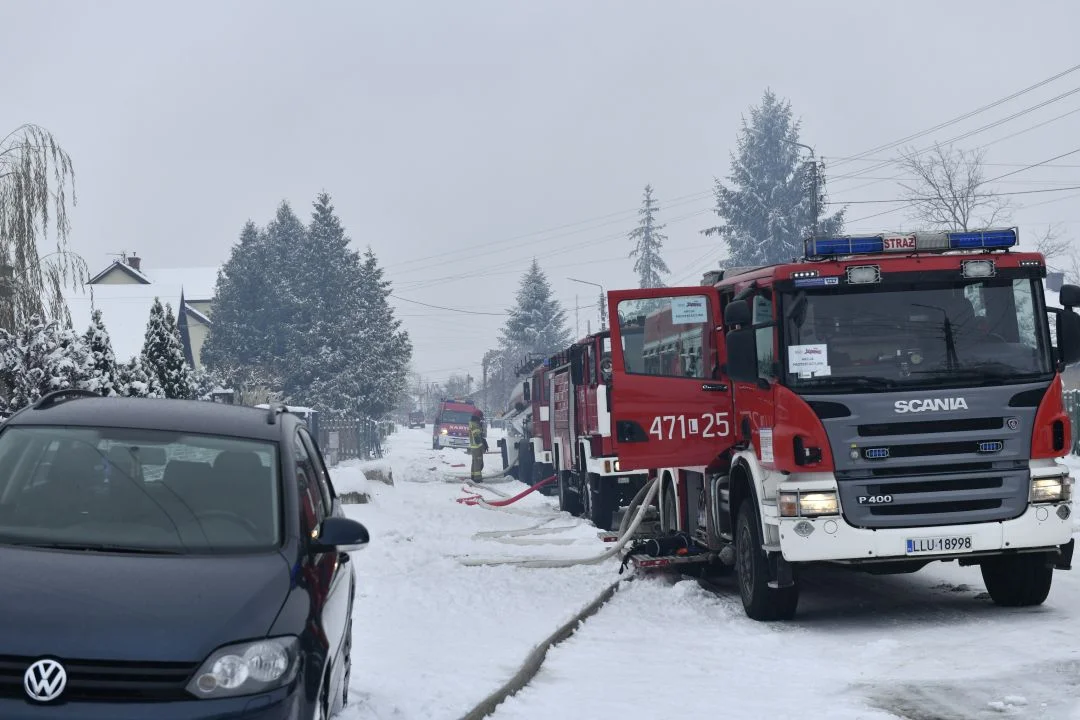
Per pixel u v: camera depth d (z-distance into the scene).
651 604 12.63
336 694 6.52
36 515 5.92
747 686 8.41
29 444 6.36
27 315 22.62
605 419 21.05
